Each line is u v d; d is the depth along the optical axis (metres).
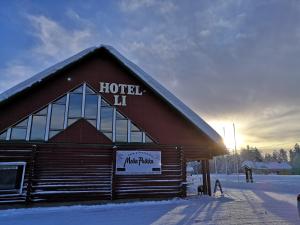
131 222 10.32
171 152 17.56
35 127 15.77
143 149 17.08
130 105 17.66
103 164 16.30
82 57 17.16
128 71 18.06
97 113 16.97
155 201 15.84
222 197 17.64
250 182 36.72
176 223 10.00
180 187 17.11
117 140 16.88
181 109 17.78
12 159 15.01
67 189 15.41
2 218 11.46
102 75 17.72
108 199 15.87
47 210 13.32
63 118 16.33
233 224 9.65
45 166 15.36
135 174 16.61
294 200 16.23
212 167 121.94
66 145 15.94
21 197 14.68
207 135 17.89
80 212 12.70
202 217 11.02
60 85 16.80
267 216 11.03
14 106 15.71
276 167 89.94
